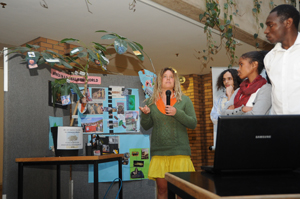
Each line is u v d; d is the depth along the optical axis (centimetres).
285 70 156
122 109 299
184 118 216
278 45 163
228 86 348
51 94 282
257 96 202
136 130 299
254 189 75
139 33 460
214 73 360
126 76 307
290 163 102
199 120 744
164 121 227
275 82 162
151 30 447
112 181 285
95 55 269
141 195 294
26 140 245
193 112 234
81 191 288
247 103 239
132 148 295
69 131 221
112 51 540
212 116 353
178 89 234
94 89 297
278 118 100
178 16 383
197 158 724
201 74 759
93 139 253
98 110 295
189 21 400
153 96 236
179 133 225
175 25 428
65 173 295
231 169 102
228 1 412
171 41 500
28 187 246
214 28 429
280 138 100
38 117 262
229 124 99
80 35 462
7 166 224
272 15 154
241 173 107
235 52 551
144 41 498
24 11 374
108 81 302
